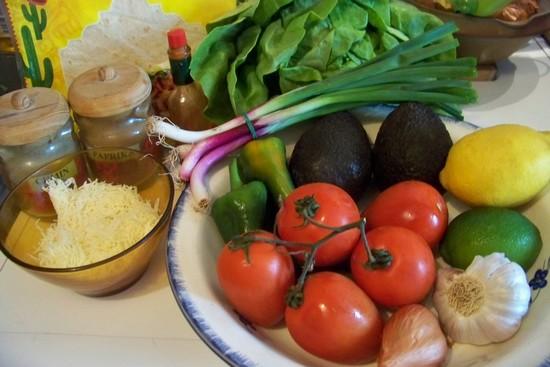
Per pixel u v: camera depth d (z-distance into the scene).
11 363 0.54
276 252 0.50
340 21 0.72
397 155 0.63
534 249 0.54
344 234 0.52
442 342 0.47
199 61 0.71
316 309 0.47
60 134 0.67
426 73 0.69
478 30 0.77
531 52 0.94
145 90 0.67
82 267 0.52
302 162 0.63
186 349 0.54
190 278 0.52
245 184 0.64
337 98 0.69
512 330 0.48
